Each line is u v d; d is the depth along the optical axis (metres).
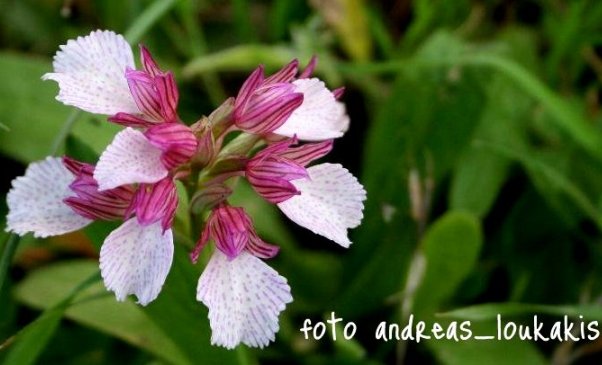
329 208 0.15
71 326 0.23
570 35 0.29
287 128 0.15
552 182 0.26
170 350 0.20
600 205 0.26
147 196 0.14
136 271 0.14
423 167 0.25
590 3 0.31
